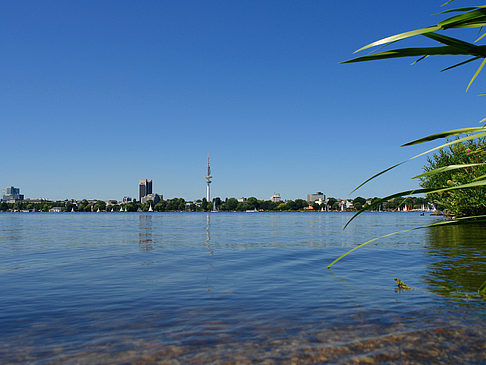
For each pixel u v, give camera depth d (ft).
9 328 14.67
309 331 13.83
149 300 19.31
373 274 26.16
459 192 77.92
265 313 16.44
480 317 14.98
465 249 39.81
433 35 8.32
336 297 19.25
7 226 138.10
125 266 31.96
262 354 11.66
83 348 12.40
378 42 8.29
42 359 11.48
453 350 11.63
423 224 127.44
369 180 10.52
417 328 13.79
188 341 12.96
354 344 12.36
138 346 12.53
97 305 18.33
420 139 9.69
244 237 69.46
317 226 126.72
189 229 108.58
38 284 24.06
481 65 8.74
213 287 22.62
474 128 9.27
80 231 97.86
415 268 27.94
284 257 37.35
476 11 7.32
